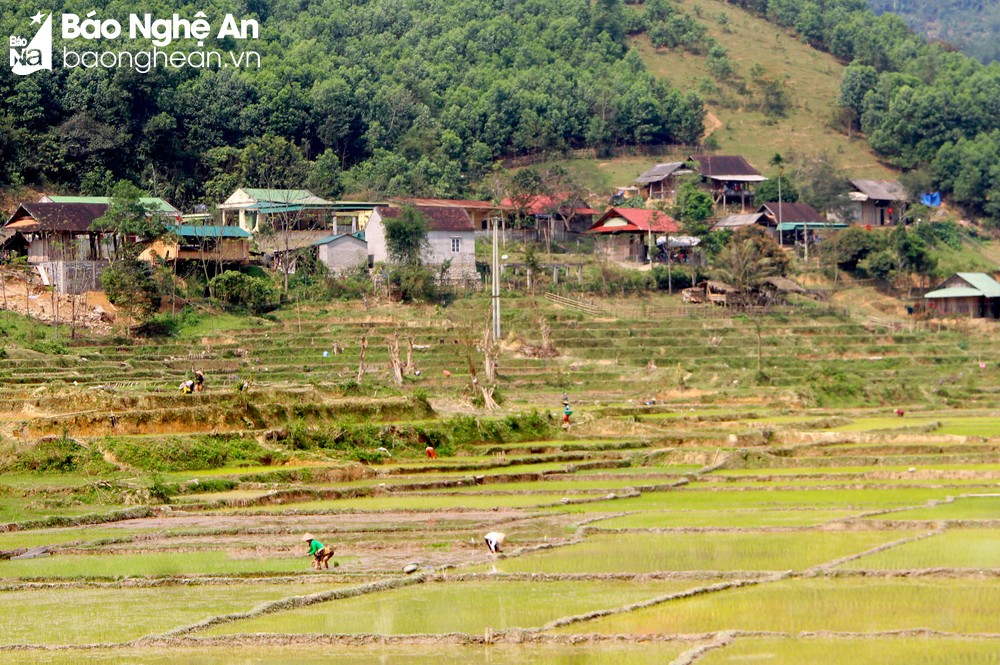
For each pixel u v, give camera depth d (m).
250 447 157.12
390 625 82.06
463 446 174.50
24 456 144.00
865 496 132.75
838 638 76.75
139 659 76.69
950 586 89.06
